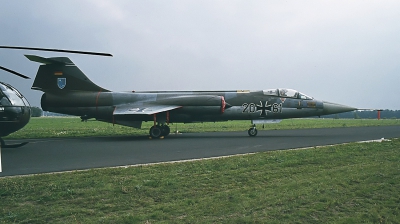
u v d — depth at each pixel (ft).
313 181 27.25
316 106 77.41
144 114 70.90
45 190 24.54
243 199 22.48
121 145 55.83
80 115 77.05
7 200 22.41
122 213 20.17
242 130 99.55
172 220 18.80
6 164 36.35
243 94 77.71
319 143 55.72
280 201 21.91
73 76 76.07
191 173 30.55
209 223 18.21
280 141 60.54
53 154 44.52
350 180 27.53
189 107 73.87
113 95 76.38
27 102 52.01
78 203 21.91
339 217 19.58
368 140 59.31
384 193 24.32
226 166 33.42
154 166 33.86
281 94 77.61
